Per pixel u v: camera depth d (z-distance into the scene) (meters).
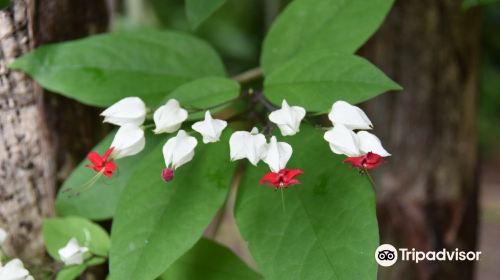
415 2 0.74
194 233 0.58
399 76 0.75
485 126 1.68
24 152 0.66
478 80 0.78
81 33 0.67
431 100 0.76
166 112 0.57
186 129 0.61
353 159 0.56
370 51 0.75
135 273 0.57
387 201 0.77
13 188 0.66
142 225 0.58
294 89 0.60
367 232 0.56
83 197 0.64
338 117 0.57
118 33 0.66
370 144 0.57
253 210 0.58
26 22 0.64
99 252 0.64
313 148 0.59
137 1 0.93
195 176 0.59
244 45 1.07
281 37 0.65
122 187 0.64
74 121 0.67
